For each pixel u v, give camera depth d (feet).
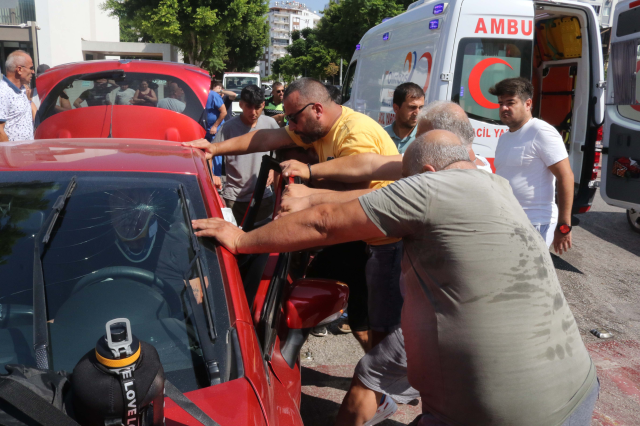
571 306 15.52
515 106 12.64
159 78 13.92
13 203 6.19
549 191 12.94
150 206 6.42
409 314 5.94
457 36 16.69
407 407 10.56
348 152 9.08
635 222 24.02
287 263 7.78
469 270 5.38
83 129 13.24
